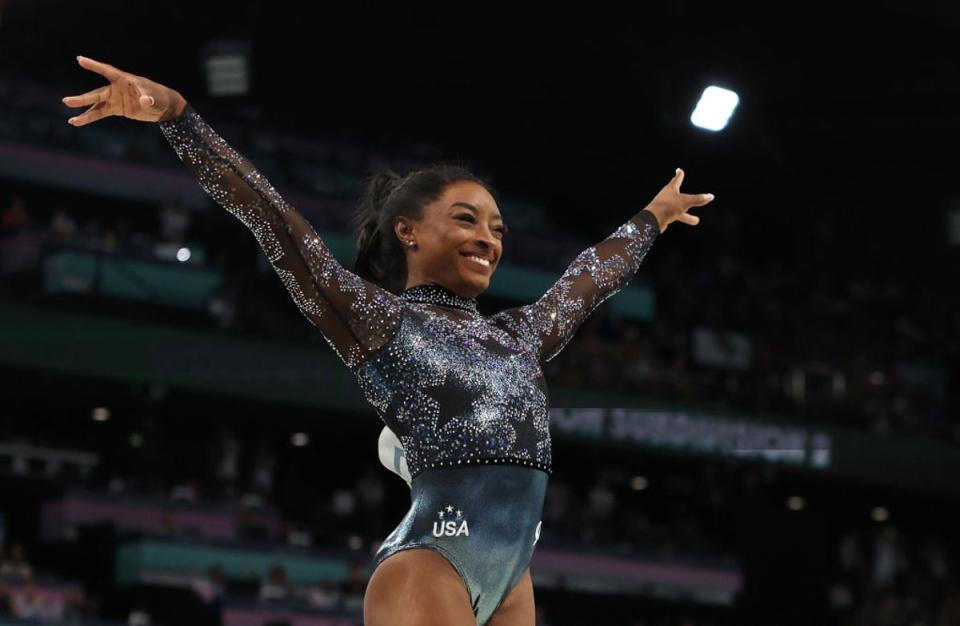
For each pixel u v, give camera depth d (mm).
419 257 10969
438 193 11047
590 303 11508
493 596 10086
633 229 12195
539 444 10266
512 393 10227
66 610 48219
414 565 9781
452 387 10070
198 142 10234
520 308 11203
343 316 10234
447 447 9953
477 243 10859
